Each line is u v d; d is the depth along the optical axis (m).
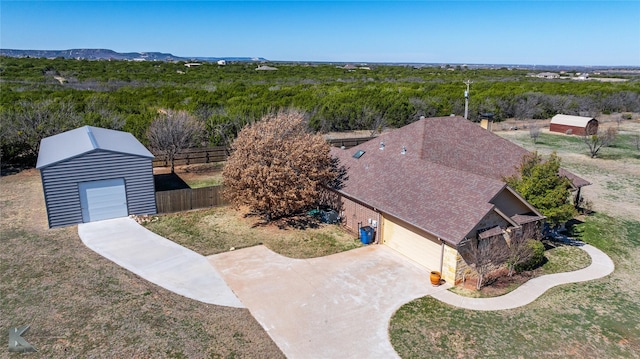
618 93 64.88
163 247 17.23
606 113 62.38
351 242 18.16
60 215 18.97
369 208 18.27
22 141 28.75
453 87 68.88
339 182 20.38
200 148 31.55
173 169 28.73
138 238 18.08
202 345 11.06
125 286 13.91
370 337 11.65
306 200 19.62
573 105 58.47
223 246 17.52
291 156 19.27
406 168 18.98
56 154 19.67
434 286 14.42
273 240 18.25
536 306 13.24
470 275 14.86
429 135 21.55
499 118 55.84
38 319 11.84
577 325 12.24
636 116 59.16
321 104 46.66
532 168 17.84
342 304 13.27
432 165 18.30
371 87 64.88
